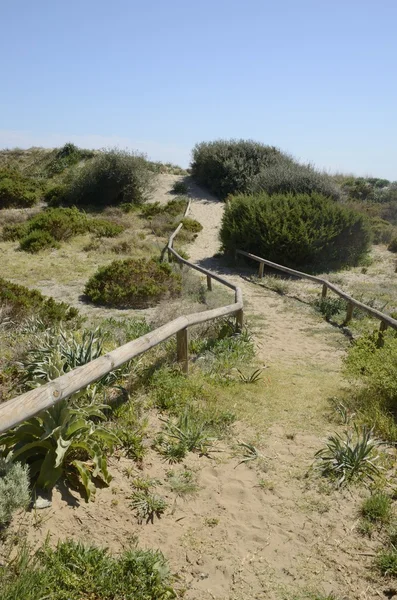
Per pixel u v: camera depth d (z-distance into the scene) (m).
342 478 4.12
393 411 5.41
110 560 3.05
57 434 3.69
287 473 4.30
